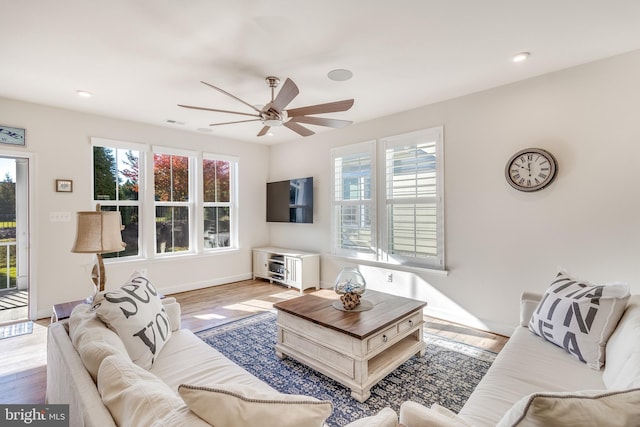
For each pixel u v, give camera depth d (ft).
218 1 6.17
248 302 14.15
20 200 12.09
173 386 4.95
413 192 12.73
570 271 9.24
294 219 17.49
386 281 13.58
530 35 7.51
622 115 8.44
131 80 9.85
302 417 2.66
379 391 7.25
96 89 10.56
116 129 13.78
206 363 5.67
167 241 15.64
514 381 5.12
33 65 8.83
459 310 11.50
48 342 5.78
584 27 7.18
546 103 9.60
